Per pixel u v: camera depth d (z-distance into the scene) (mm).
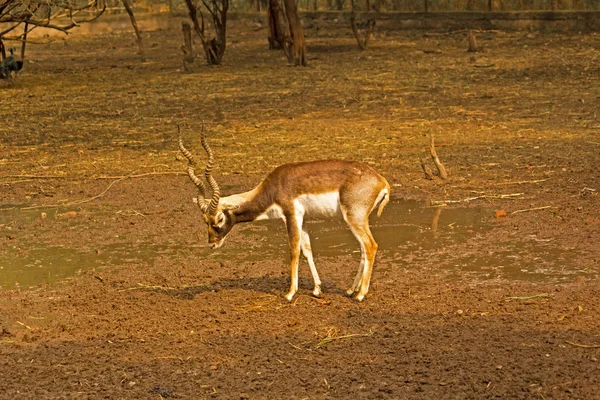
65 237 13617
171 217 14555
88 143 21328
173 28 58438
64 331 9703
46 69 38906
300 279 11219
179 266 11969
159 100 28156
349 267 11664
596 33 41406
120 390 8109
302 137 21156
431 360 8445
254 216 10141
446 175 16406
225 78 33344
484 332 9117
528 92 26625
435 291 10531
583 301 9992
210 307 10250
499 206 14453
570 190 15164
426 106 25047
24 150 20672
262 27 54500
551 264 11469
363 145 19859
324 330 9391
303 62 36688
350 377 8148
